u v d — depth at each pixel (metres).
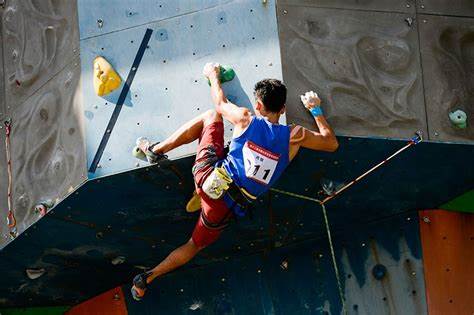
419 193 11.16
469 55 10.48
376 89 10.03
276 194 10.52
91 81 10.12
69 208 10.42
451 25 10.48
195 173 9.52
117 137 9.95
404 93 10.12
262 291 11.84
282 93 9.41
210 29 9.98
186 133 9.67
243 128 9.37
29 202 10.69
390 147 10.05
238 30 9.92
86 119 10.05
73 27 10.40
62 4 10.60
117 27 10.16
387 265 11.55
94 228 10.89
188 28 10.03
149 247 11.48
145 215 10.74
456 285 11.48
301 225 11.37
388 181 10.69
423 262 11.52
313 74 9.86
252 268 11.90
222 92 9.62
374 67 10.10
